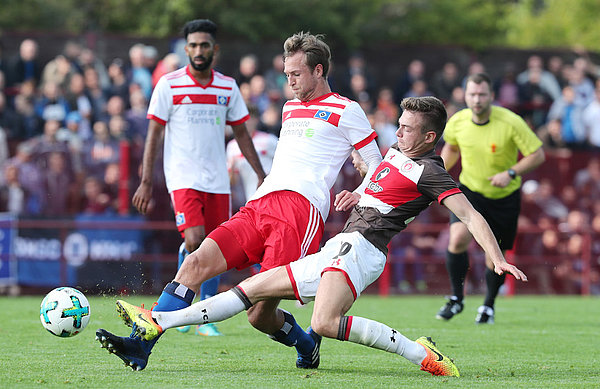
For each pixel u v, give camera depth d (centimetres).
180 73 2612
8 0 7225
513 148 3212
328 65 1947
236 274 5109
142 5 7312
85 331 2666
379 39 7638
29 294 4784
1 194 5100
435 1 8144
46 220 4819
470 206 1747
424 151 1827
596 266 5584
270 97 5659
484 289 5362
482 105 3142
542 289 5522
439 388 1625
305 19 6862
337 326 1712
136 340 1719
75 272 4844
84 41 5591
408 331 2928
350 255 1741
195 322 1739
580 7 10038
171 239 5006
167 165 2627
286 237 1833
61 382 1636
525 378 1816
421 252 5362
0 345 2309
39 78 5528
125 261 4919
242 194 4938
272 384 1633
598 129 6100
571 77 6184
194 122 2597
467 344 2558
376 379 1736
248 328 2892
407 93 5934
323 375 1789
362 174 2003
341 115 1903
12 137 5378
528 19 10094
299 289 1739
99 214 4975
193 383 1634
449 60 6075
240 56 5766
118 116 5444
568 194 5769
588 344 2603
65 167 5169
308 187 1866
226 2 6900
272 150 3772
